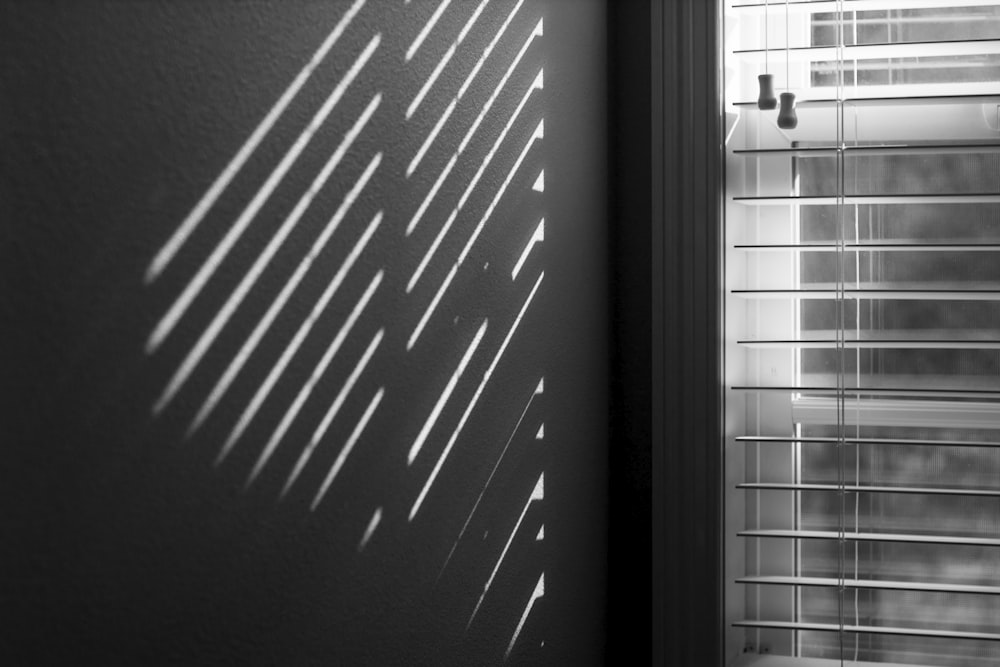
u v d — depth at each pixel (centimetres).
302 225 89
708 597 163
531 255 138
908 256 171
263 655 84
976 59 169
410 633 108
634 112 170
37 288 63
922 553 170
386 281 102
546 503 143
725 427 165
